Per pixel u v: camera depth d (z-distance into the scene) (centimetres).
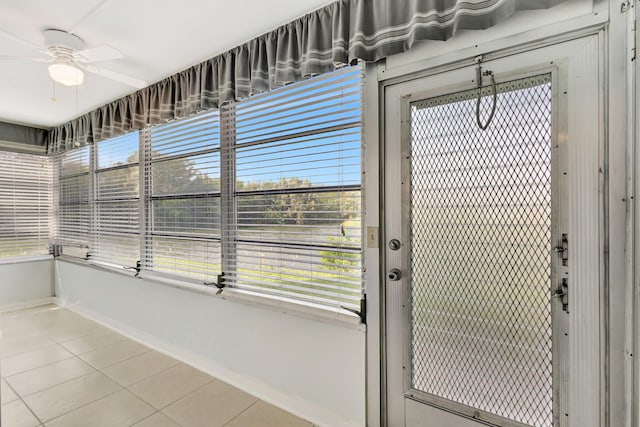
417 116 153
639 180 103
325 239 179
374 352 162
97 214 341
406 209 155
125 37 191
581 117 117
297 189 190
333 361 175
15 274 383
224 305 223
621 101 110
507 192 133
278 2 160
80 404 195
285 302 192
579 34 117
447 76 144
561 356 123
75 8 163
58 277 402
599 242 115
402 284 157
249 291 212
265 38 189
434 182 149
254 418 183
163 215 269
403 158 156
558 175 122
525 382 130
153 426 176
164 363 247
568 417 122
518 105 129
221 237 226
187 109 233
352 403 169
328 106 177
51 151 400
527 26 126
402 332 157
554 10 121
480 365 140
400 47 143
